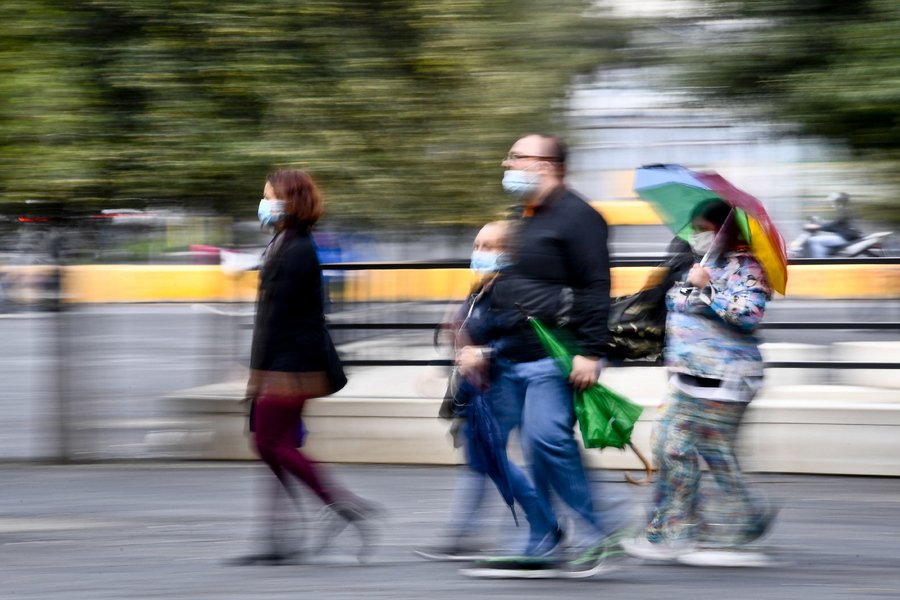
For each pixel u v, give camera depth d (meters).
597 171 23.88
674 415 14.05
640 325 14.30
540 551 13.45
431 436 20.89
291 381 13.77
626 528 13.33
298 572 13.82
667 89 21.28
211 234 22.20
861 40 19.17
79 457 21.89
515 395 13.25
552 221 12.87
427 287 21.16
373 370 21.19
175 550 14.93
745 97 20.91
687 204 14.08
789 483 19.12
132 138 20.06
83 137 19.88
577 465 13.05
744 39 20.86
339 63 20.72
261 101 20.52
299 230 13.88
